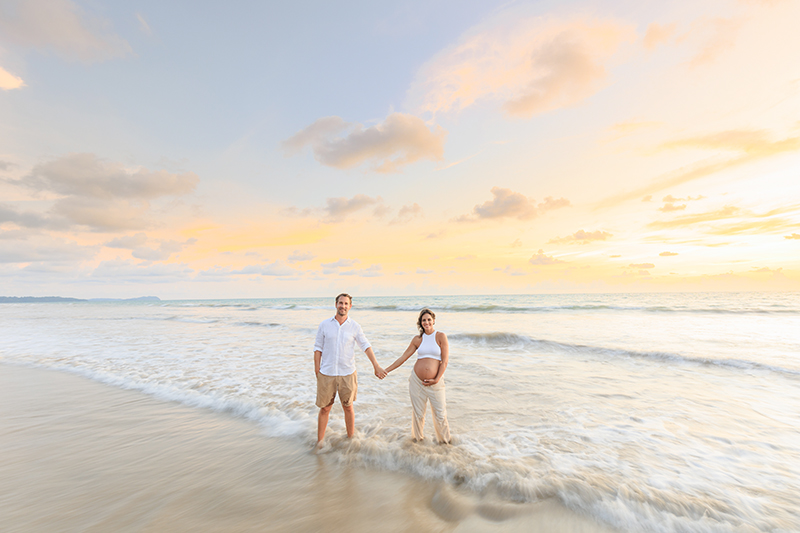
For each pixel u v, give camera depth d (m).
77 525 2.90
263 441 4.70
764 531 2.75
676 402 6.06
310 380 7.66
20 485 3.57
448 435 4.39
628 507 3.06
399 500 3.30
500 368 8.70
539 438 4.56
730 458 4.02
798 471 3.72
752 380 7.48
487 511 3.08
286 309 39.03
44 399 6.60
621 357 9.96
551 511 3.06
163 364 9.35
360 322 20.55
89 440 4.75
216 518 3.02
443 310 30.16
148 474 3.82
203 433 4.99
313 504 3.24
